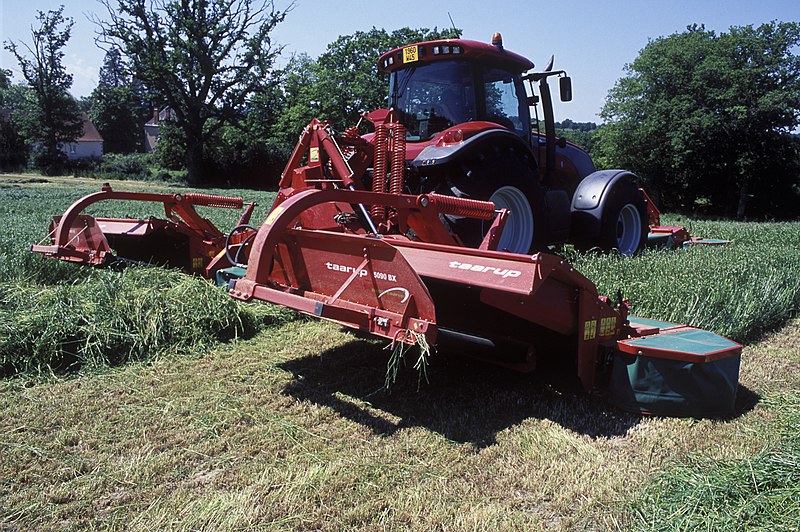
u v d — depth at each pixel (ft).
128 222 20.79
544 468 9.80
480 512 8.52
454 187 18.86
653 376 11.57
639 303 17.75
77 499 8.84
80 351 14.24
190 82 130.31
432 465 9.95
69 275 21.63
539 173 24.71
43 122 152.15
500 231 14.69
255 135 140.26
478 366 14.70
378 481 9.40
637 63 106.93
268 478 9.38
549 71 22.94
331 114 124.67
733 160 97.86
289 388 13.09
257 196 88.94
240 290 11.65
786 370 14.62
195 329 15.88
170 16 128.57
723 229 44.09
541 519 8.50
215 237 20.39
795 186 104.68
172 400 12.32
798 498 8.02
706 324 16.48
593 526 8.34
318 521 8.35
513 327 13.44
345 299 11.57
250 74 134.41
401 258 10.44
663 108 100.32
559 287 11.71
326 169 16.65
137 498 8.89
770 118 93.61
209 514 8.40
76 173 141.90
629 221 27.86
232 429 11.07
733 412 11.94
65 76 153.07
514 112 22.93
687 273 19.53
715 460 9.64
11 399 12.21
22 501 8.74
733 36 99.50
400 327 10.41
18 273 20.29
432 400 12.64
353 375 13.96
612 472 9.68
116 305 15.62
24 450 10.14
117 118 229.45
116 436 10.71
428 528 8.23
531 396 12.89
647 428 11.21
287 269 12.92
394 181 16.19
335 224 16.10
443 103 21.42
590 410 12.14
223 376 13.76
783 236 38.14
